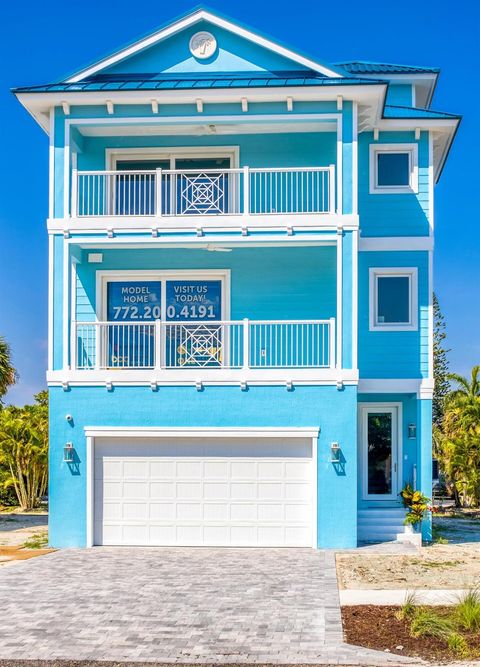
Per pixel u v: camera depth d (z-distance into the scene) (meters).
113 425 18.12
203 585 13.62
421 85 23.19
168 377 18.11
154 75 19.59
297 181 19.03
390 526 19.00
